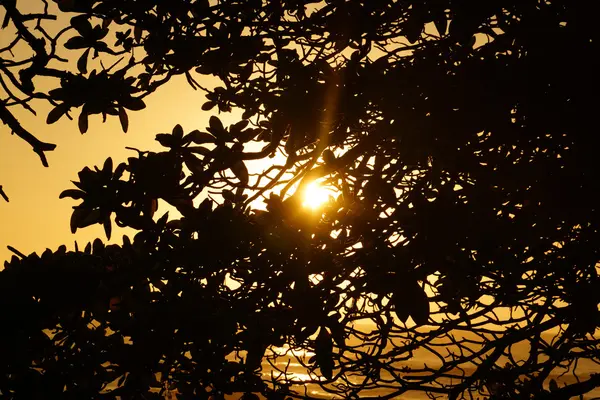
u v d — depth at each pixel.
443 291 4.43
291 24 4.80
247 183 4.75
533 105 4.48
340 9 4.66
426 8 4.55
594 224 4.46
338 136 4.89
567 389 4.48
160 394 4.71
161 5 4.66
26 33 4.36
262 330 4.28
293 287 4.33
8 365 4.30
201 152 4.67
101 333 4.58
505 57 4.50
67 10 4.54
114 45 4.77
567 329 5.02
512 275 4.40
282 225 4.42
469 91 4.36
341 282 4.34
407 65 4.70
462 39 4.53
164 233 4.47
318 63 4.73
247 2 4.77
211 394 4.67
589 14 4.34
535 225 4.49
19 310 4.23
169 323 4.27
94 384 4.47
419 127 4.34
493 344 4.52
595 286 4.46
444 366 4.57
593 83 4.38
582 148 4.40
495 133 4.52
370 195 4.66
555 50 4.38
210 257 4.40
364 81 4.53
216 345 4.51
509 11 4.52
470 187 4.41
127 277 4.37
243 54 4.79
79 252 4.69
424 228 4.18
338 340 4.46
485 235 4.18
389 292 4.13
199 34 4.79
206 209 4.45
